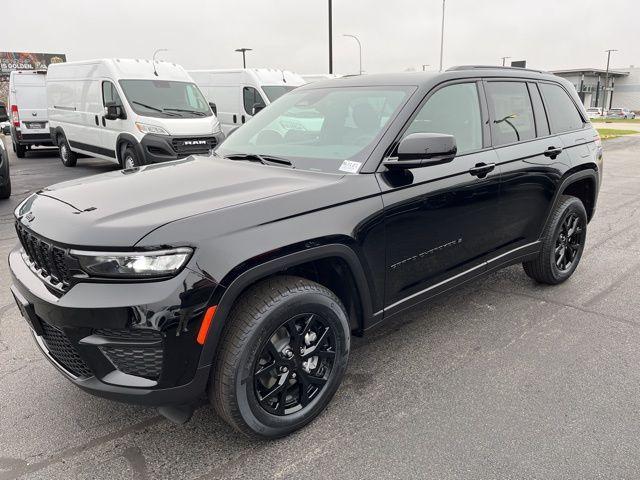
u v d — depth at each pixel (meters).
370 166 2.76
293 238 2.33
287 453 2.42
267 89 13.43
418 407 2.77
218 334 2.17
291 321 2.39
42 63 65.00
